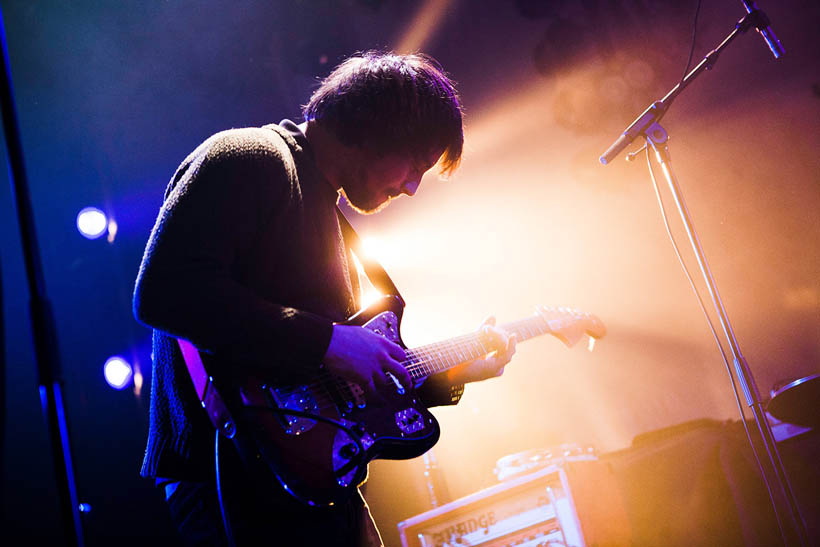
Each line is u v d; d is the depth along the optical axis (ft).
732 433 10.18
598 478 9.89
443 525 10.11
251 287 4.65
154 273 4.03
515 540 9.55
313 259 4.95
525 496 9.59
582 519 9.10
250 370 4.53
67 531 3.78
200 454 4.52
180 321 4.03
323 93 5.65
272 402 4.57
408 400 5.44
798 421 9.37
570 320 8.41
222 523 4.42
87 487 10.61
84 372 11.20
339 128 5.45
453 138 5.84
